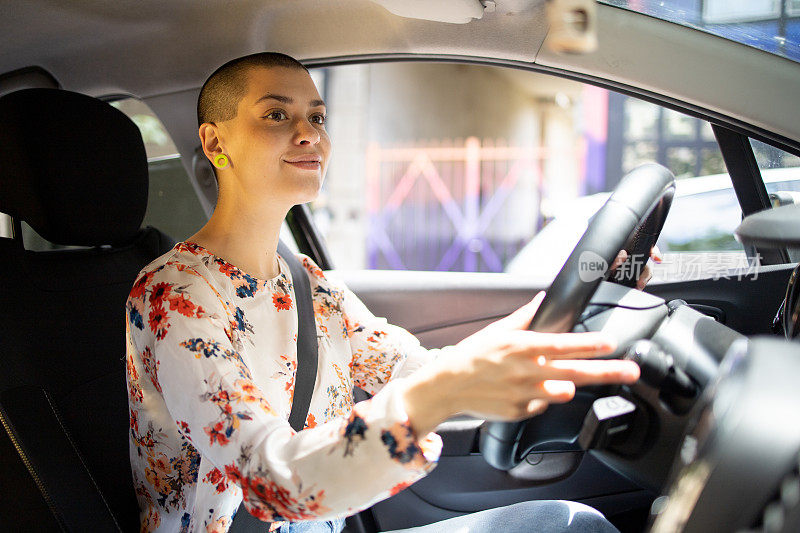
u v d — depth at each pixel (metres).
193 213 1.97
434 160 9.16
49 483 1.16
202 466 1.12
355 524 1.58
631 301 1.04
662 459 1.00
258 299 1.19
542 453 1.54
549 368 0.84
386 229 9.04
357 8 1.62
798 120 1.57
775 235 0.80
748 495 0.60
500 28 1.63
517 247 9.14
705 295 1.69
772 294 1.65
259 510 0.93
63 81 1.71
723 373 0.78
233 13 1.62
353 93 8.79
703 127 1.67
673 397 0.98
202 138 1.25
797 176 1.61
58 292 1.36
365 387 1.42
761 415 0.62
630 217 1.02
